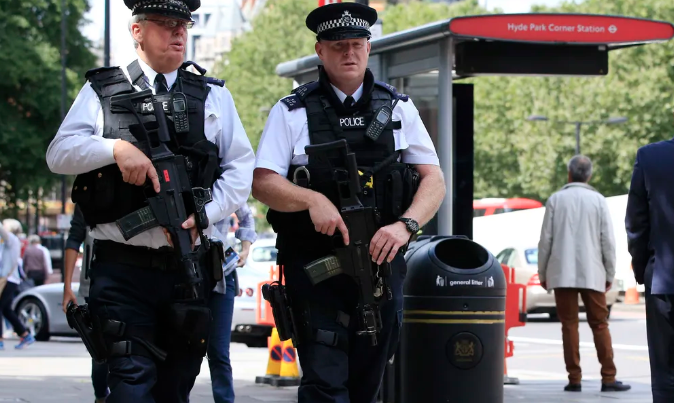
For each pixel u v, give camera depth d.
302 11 84.94
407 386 7.75
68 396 10.29
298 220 5.76
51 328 20.25
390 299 5.73
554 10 57.88
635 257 7.19
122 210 5.21
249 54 83.75
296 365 11.52
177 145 5.32
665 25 10.73
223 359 8.07
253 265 18.31
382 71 11.46
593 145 47.91
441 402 7.60
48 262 26.19
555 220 11.01
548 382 12.11
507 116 55.34
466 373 7.60
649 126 46.38
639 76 46.31
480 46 10.88
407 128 5.95
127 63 5.45
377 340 5.82
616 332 21.25
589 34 10.58
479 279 7.59
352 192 5.65
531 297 24.42
